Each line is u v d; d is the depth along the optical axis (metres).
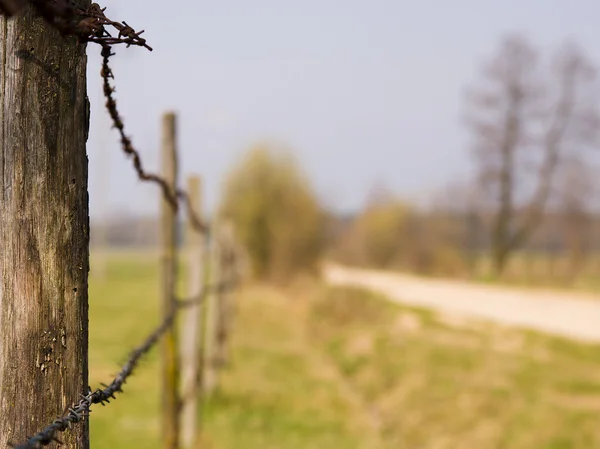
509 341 16.09
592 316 22.48
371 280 44.75
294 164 43.22
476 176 49.91
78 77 1.97
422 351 14.02
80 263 2.00
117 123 3.07
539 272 50.78
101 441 7.09
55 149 1.93
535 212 48.59
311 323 20.64
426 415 9.36
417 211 56.66
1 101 1.88
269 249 42.06
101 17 1.98
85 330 2.03
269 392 10.37
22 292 1.92
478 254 53.12
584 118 46.53
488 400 9.87
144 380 10.25
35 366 1.94
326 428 8.57
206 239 9.27
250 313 22.19
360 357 13.87
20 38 1.87
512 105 48.16
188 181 7.92
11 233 1.90
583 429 8.59
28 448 1.78
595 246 49.88
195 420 7.48
